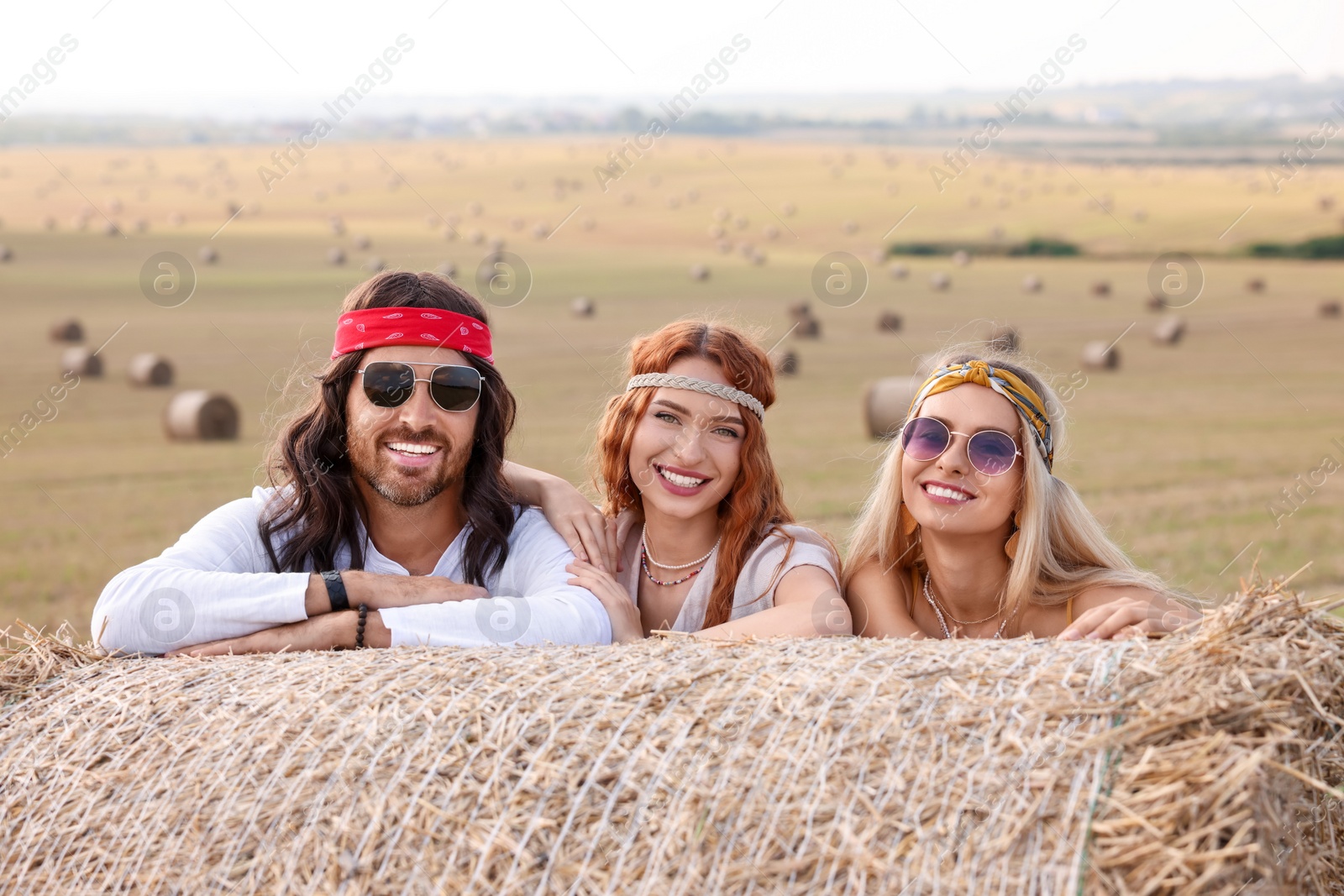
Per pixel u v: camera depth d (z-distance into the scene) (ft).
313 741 6.31
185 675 7.24
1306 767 5.87
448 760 6.02
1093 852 5.20
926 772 5.54
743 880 5.40
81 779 6.60
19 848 6.48
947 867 5.27
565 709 6.19
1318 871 6.23
